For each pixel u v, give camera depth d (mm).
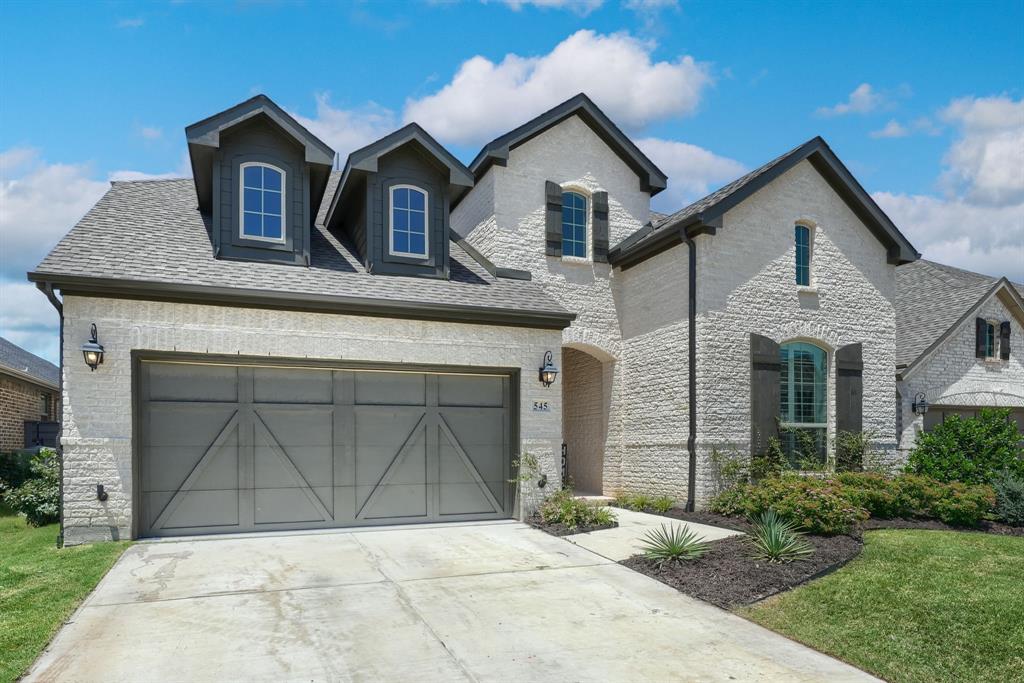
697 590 7586
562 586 7777
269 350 10289
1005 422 14664
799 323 13961
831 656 5941
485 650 5824
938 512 11844
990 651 6043
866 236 15047
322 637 6016
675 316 13609
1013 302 18000
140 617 6418
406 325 11211
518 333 12031
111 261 9859
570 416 16891
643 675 5383
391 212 12188
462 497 11594
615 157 15711
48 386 20859
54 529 11016
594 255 15164
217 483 10086
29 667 5230
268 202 11328
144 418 9781
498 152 14289
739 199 13164
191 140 10516
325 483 10672
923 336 17031
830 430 14227
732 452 12945
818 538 9711
